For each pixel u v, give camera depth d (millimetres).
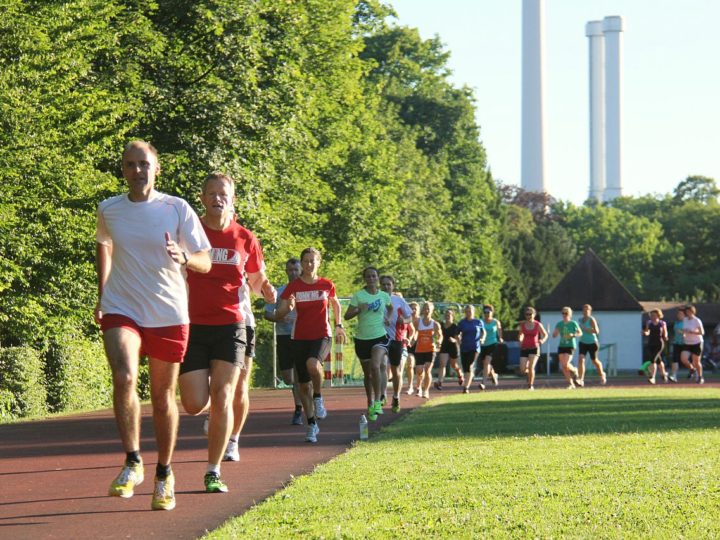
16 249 21359
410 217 63094
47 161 21656
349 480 10305
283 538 7328
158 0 31719
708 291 129625
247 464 12492
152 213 8758
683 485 9602
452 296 66500
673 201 153875
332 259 50500
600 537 7176
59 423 20812
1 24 21359
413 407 23734
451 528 7562
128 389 8469
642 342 76688
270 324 39750
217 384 9930
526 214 116500
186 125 31969
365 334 18188
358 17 60594
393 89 70250
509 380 44781
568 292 77312
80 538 7836
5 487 10883
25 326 22938
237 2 32250
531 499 8820
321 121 46406
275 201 38438
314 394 15945
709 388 34250
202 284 9922
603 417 19078
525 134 185875
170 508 9055
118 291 8727
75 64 23312
